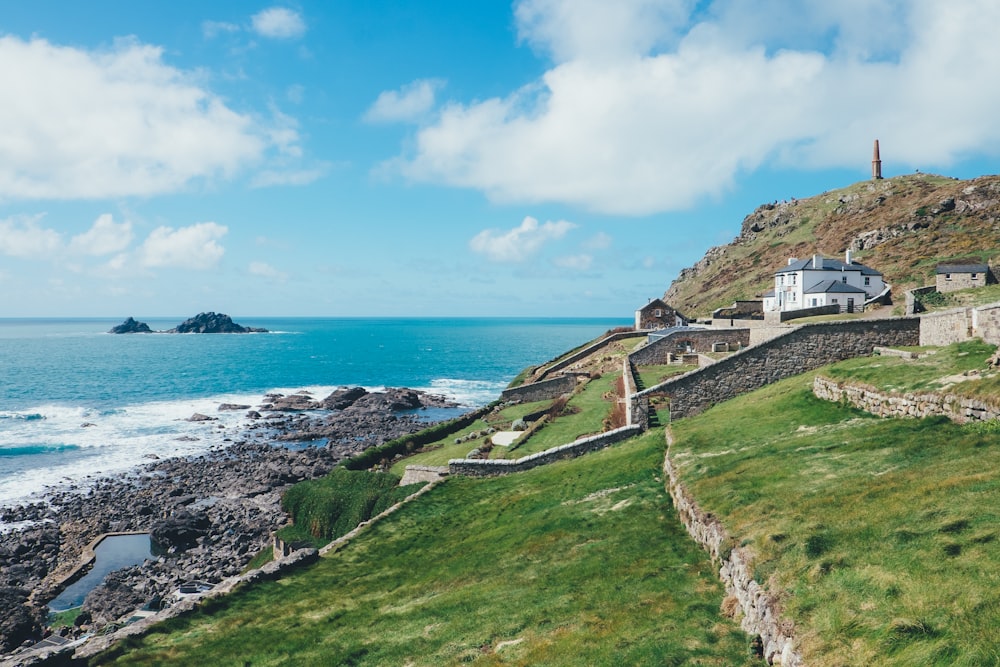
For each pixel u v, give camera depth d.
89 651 21.92
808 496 18.78
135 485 71.06
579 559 22.36
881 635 11.22
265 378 175.25
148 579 46.94
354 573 28.84
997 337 29.80
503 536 28.17
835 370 34.00
